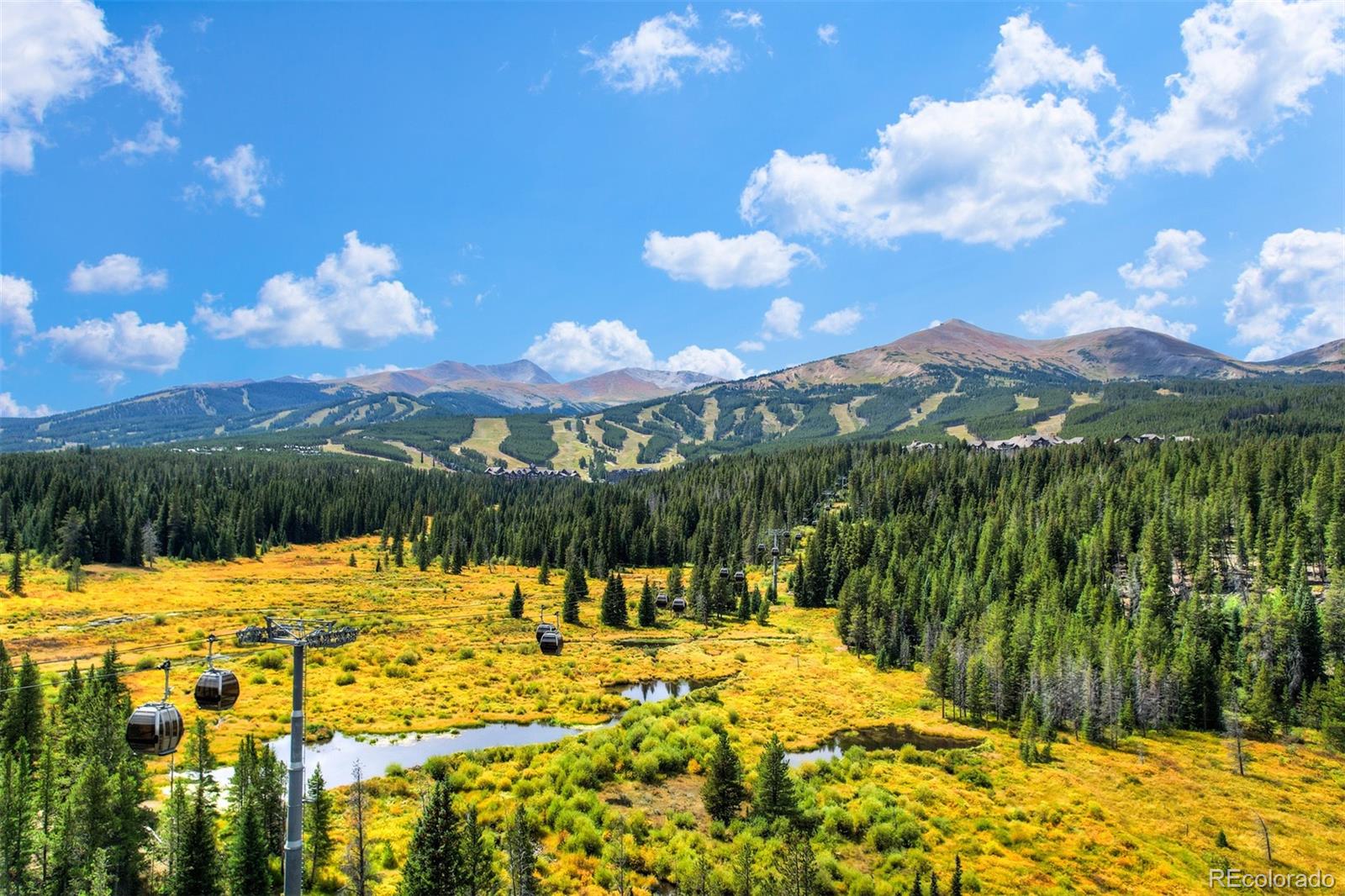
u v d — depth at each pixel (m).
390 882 40.91
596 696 86.50
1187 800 66.56
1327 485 140.38
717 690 94.00
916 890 41.22
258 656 96.25
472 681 92.44
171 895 35.62
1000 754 75.38
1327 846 58.56
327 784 56.22
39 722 50.59
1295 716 89.81
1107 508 154.12
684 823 51.53
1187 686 90.62
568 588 139.25
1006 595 123.31
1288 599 103.69
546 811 50.19
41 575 147.25
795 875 41.97
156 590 145.75
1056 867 51.00
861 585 133.75
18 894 36.31
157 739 25.31
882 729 82.62
